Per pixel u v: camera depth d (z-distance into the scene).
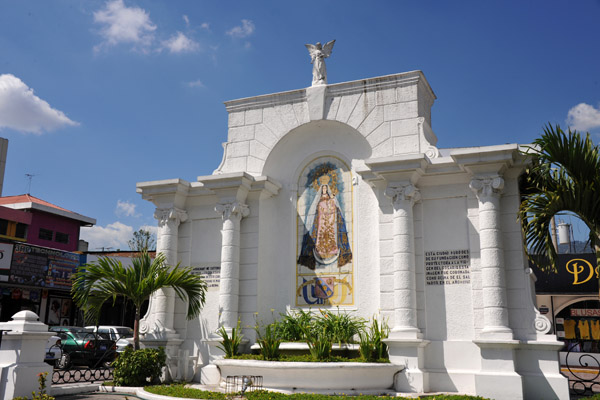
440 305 13.97
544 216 11.38
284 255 16.38
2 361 11.62
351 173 16.23
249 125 17.44
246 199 16.70
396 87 15.67
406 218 14.19
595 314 24.30
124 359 14.30
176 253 17.14
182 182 16.86
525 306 13.16
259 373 13.54
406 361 13.30
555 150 10.51
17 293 28.02
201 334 16.39
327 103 16.44
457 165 14.12
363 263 15.30
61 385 13.63
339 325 14.30
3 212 32.09
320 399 11.13
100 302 15.44
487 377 12.47
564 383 12.26
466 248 14.07
